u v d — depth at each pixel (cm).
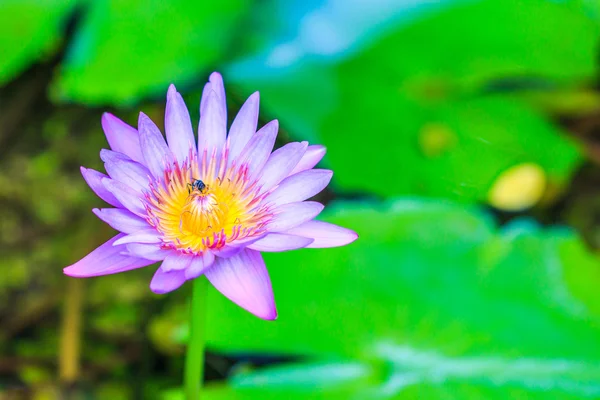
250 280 89
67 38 118
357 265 103
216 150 93
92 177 90
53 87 120
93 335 111
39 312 112
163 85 109
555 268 104
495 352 100
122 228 89
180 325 110
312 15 116
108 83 108
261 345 100
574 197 124
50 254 113
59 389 107
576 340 101
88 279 113
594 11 117
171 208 92
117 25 109
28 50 109
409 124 114
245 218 92
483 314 102
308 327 101
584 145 123
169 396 99
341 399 98
